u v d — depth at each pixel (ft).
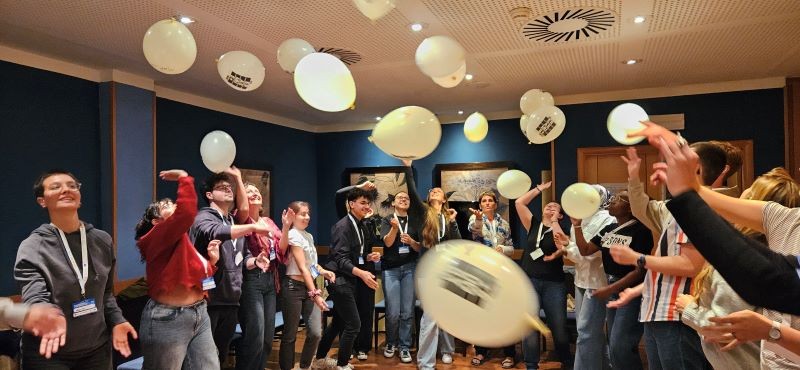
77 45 11.28
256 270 10.50
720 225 2.77
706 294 5.57
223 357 9.74
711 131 15.88
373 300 13.69
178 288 7.42
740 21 10.07
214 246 8.57
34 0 8.77
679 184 2.92
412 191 6.56
